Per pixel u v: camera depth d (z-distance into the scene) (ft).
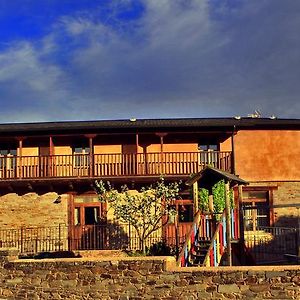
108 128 87.30
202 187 68.13
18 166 88.33
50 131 87.92
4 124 94.53
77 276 51.75
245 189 90.38
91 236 86.63
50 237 88.22
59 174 89.10
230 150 92.02
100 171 87.76
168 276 48.73
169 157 90.12
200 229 64.95
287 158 91.61
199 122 89.71
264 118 95.71
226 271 47.11
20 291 53.67
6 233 89.15
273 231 86.07
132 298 49.57
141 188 82.07
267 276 45.98
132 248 83.10
